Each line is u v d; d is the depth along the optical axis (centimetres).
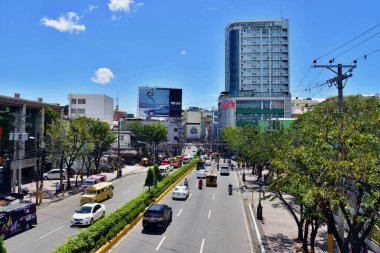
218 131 14538
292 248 2258
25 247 2236
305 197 1548
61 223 2927
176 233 2584
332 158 1355
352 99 3944
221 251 2181
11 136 4075
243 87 15862
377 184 1288
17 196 4062
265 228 2780
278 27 16075
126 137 9381
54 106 5772
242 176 6281
